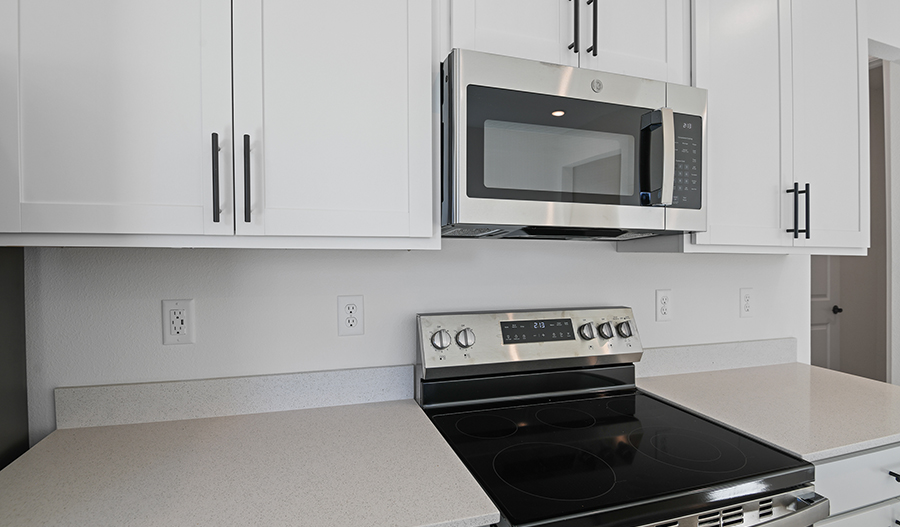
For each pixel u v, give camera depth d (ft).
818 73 4.60
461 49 3.20
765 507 2.81
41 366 3.52
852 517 3.27
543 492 2.64
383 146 3.22
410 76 3.28
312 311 4.07
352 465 2.92
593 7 3.69
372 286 4.22
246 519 2.32
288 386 3.96
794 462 3.03
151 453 3.10
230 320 3.87
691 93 3.84
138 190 2.77
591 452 3.18
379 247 3.30
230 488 2.63
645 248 4.63
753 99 4.30
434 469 2.87
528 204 3.37
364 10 3.18
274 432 3.48
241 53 2.93
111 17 2.73
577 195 3.51
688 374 5.18
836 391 4.50
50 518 2.34
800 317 5.87
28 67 2.61
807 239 4.55
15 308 3.31
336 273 4.13
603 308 4.70
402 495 2.56
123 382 3.67
